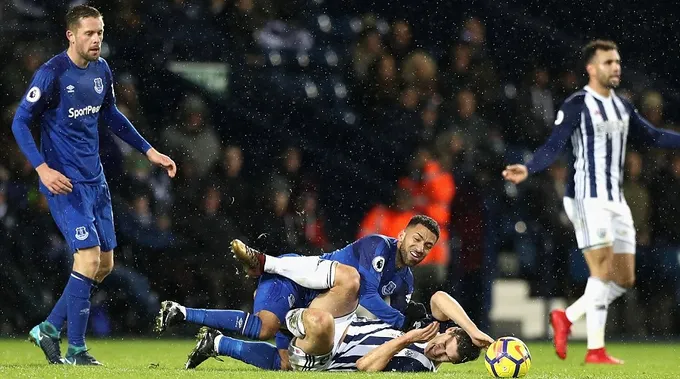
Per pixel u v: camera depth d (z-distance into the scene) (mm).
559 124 30781
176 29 47375
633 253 31312
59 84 24312
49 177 23812
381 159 46594
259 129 47281
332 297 22359
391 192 46375
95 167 25016
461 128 44062
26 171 39562
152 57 46688
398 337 21828
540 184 44812
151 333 40469
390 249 23000
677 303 46438
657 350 39344
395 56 47781
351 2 51344
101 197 25312
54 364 24672
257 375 20641
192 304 40531
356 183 46562
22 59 42406
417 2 51906
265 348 23109
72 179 24578
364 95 46906
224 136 47094
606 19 52406
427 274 40312
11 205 39250
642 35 52531
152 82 46469
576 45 52156
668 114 52531
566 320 31703
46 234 39531
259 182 43094
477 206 41875
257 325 22781
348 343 22141
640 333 46438
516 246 44781
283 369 23078
